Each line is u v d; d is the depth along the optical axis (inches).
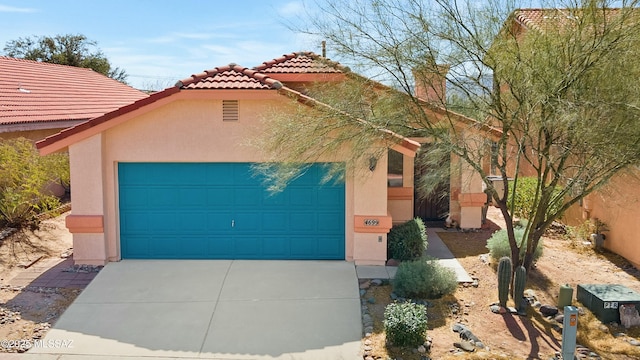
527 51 374.0
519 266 400.5
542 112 361.7
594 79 355.9
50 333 350.0
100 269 470.9
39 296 408.8
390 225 474.0
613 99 343.6
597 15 354.6
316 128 402.6
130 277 450.9
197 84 465.1
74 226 473.4
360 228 477.4
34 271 462.9
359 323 369.4
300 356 326.3
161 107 477.7
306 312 386.0
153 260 496.4
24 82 845.8
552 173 443.8
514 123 395.9
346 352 330.3
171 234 499.5
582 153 356.5
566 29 365.4
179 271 466.6
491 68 377.7
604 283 453.1
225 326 365.1
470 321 371.9
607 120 345.4
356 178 471.8
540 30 376.8
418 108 398.9
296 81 555.8
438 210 659.4
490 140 417.4
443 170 410.6
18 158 582.6
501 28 377.1
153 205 496.1
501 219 677.3
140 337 348.5
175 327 362.9
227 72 491.2
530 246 419.8
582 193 383.9
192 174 494.0
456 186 629.9
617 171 366.0
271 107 465.7
